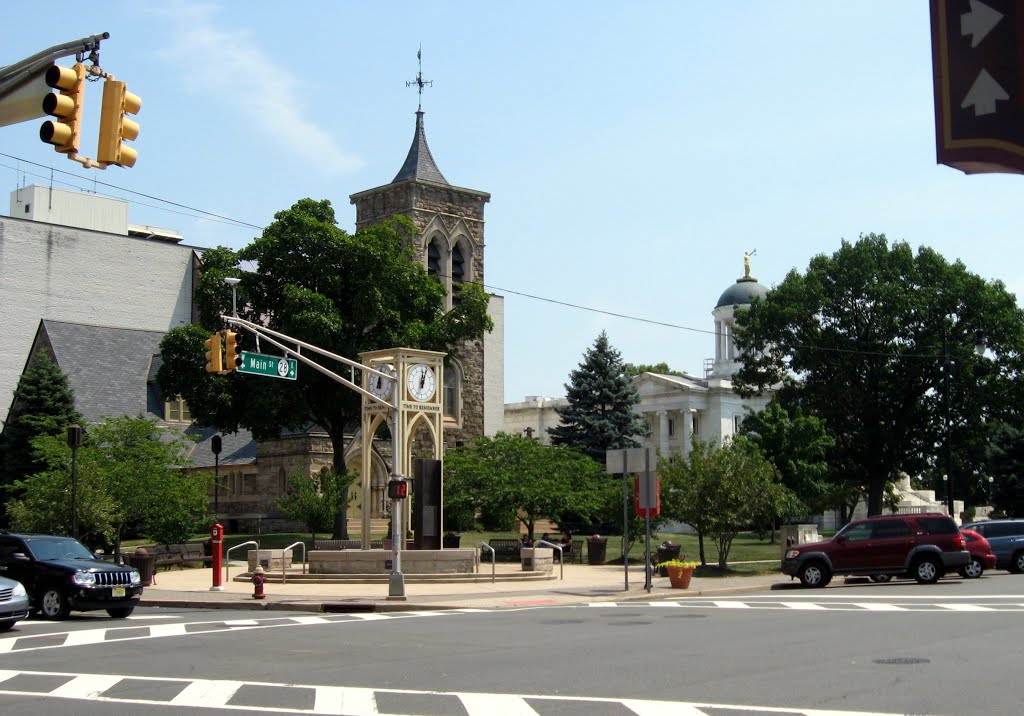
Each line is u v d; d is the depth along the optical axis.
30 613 25.27
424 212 63.59
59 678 14.96
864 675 13.77
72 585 24.19
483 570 36.16
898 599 25.80
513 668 15.05
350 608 26.59
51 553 25.41
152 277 72.56
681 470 39.03
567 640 18.36
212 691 13.58
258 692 13.43
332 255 49.28
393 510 28.34
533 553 35.31
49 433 53.38
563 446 51.19
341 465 50.78
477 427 66.62
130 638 19.92
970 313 60.34
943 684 13.03
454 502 45.34
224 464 65.12
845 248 62.56
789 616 21.83
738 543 54.88
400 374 36.56
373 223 65.12
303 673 15.05
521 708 11.86
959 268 61.62
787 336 62.59
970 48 6.29
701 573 38.12
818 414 61.59
